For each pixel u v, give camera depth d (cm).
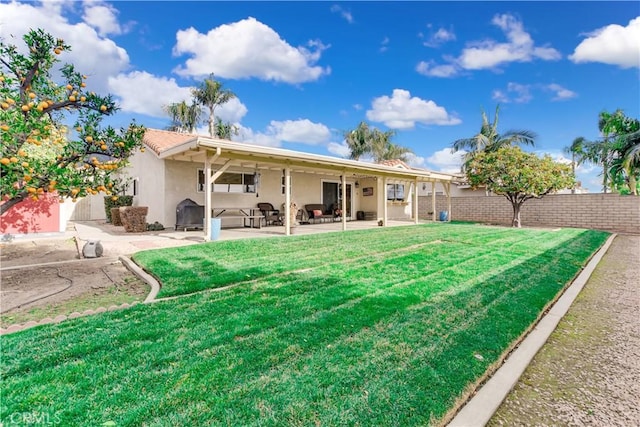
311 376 242
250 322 334
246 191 1373
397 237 978
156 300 403
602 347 317
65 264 621
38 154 436
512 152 1421
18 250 782
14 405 208
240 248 755
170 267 560
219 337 300
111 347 280
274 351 277
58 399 214
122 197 1433
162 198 1170
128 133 398
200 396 219
